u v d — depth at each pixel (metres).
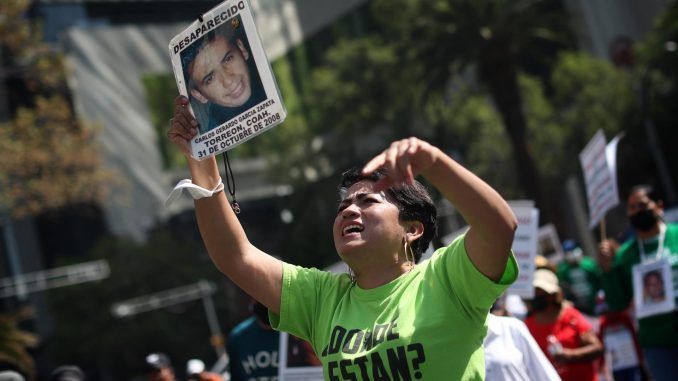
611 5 52.28
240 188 55.03
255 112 3.29
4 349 15.48
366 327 3.25
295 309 3.52
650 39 41.03
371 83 44.72
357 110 45.94
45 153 27.56
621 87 42.91
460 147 44.56
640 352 9.59
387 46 44.25
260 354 7.33
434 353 3.11
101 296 47.19
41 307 53.97
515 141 32.19
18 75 27.83
